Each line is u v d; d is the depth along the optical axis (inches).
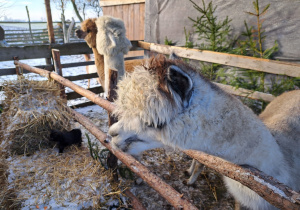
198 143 53.3
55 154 130.6
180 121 50.9
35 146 134.5
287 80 156.0
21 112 131.4
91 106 259.8
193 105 50.3
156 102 49.8
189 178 131.1
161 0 251.8
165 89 47.9
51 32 223.6
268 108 116.3
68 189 98.3
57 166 116.3
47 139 136.6
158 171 140.0
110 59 167.6
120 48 164.9
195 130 51.4
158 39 269.7
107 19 158.2
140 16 333.1
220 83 203.6
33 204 92.6
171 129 51.8
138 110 52.3
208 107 50.6
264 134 58.0
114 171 114.4
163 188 67.1
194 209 58.4
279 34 171.8
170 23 251.0
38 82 154.4
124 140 57.9
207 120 50.7
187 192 123.7
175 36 249.9
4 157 127.3
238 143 53.2
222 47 204.7
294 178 70.4
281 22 169.0
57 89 154.5
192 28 230.2
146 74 50.6
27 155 132.0
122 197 100.5
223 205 115.3
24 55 210.8
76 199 93.9
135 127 55.0
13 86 147.3
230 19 201.6
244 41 183.6
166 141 54.7
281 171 63.7
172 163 148.8
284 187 46.6
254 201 69.1
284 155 70.1
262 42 182.2
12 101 140.0
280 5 167.2
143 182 130.3
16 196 98.2
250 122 54.9
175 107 49.6
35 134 133.1
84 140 169.9
